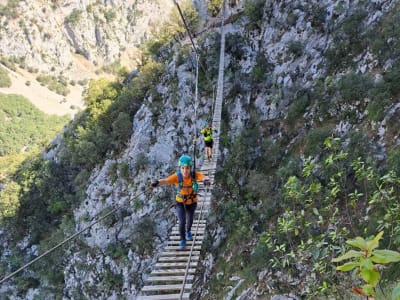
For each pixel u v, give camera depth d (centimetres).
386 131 2166
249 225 3003
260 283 2325
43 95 18662
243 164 3475
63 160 5522
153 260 3919
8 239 5509
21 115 16775
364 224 1531
